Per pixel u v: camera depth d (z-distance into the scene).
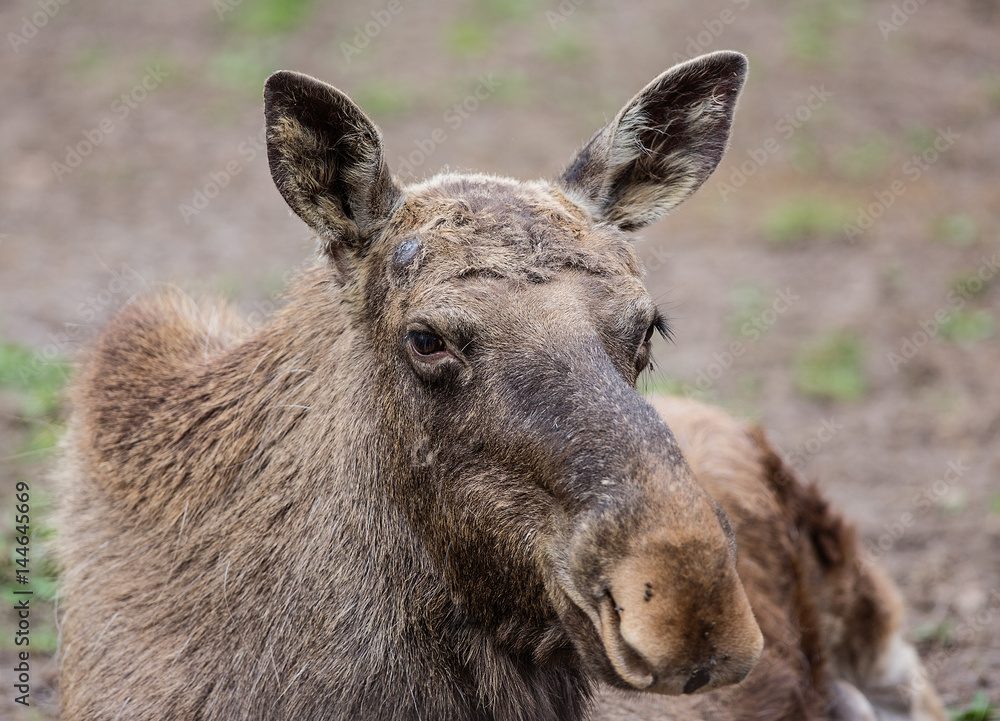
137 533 17.14
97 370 18.81
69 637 17.69
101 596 17.16
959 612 27.84
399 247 15.11
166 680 16.05
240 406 16.47
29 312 40.19
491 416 13.78
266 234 52.00
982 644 26.48
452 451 14.30
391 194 15.83
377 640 15.30
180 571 16.47
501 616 14.86
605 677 13.35
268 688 15.51
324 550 15.48
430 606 15.29
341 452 15.54
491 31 80.00
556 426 13.26
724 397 39.25
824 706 22.58
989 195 62.00
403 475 15.00
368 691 15.28
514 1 84.69
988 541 31.14
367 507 15.38
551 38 79.44
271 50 73.94
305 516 15.63
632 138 17.20
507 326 13.86
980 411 39.28
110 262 46.91
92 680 16.75
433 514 14.77
